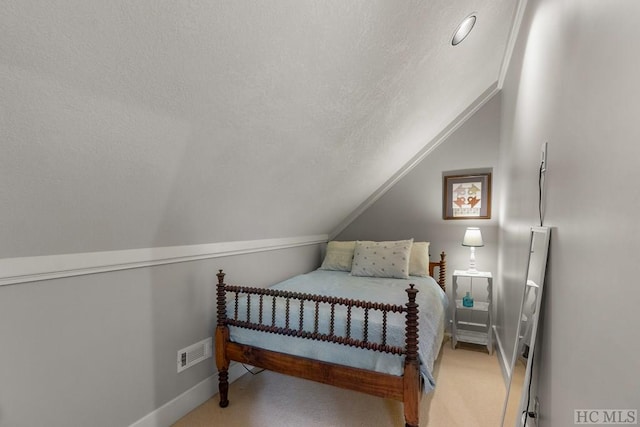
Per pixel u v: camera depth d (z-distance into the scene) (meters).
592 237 0.92
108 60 0.90
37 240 1.22
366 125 2.16
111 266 1.52
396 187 3.59
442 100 2.62
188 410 1.91
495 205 3.17
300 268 3.35
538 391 1.41
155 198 1.49
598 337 0.87
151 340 1.72
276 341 1.84
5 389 1.19
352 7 1.21
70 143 1.03
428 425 1.81
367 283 2.76
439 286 3.06
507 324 2.40
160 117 1.16
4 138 0.90
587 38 0.98
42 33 0.76
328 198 2.88
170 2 0.86
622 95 0.76
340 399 2.06
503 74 2.81
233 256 2.34
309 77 1.42
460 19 1.72
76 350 1.40
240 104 1.33
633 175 0.70
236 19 1.00
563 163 1.19
